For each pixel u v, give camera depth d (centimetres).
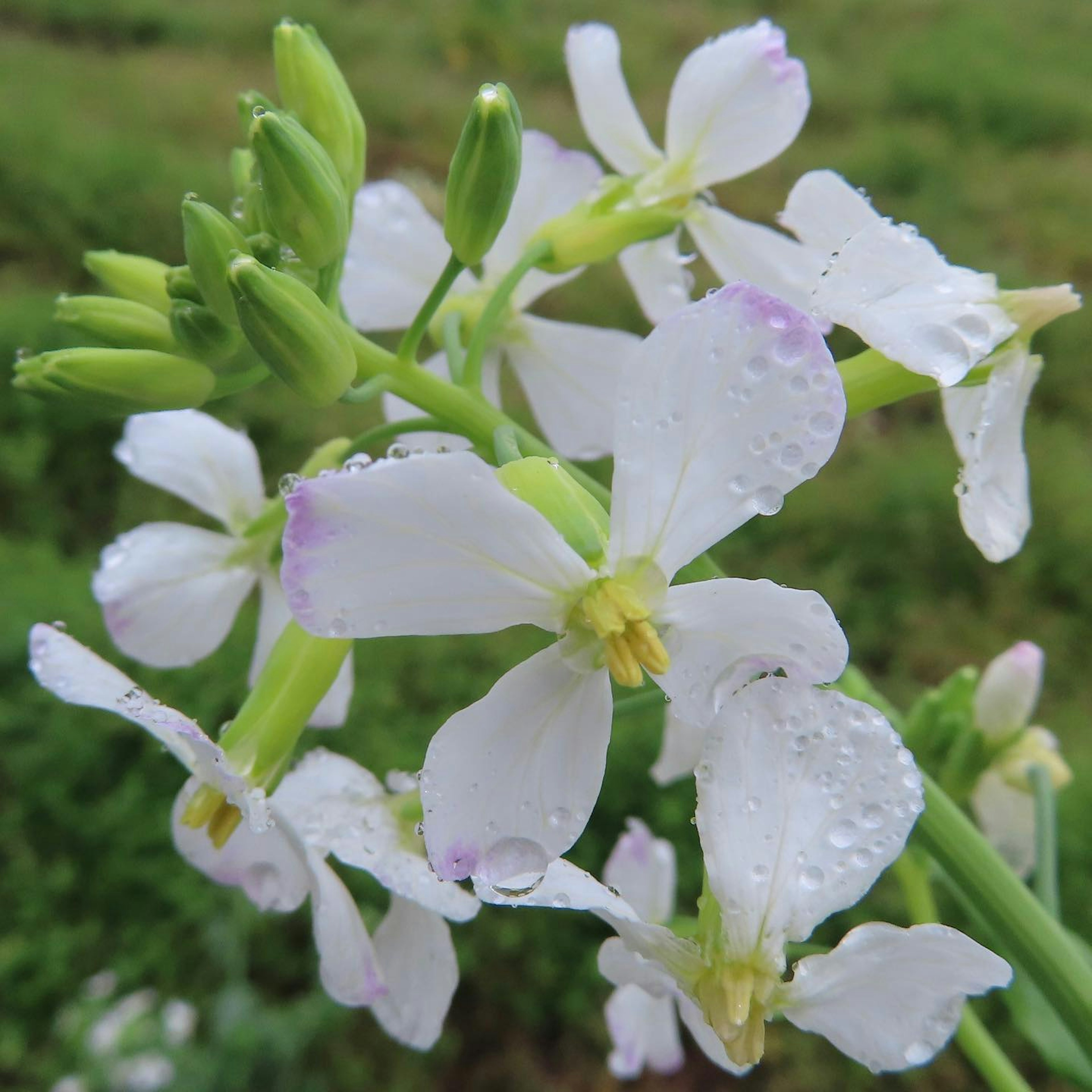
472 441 8
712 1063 23
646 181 9
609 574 6
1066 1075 8
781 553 31
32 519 32
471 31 58
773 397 5
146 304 8
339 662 7
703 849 6
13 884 24
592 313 37
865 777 6
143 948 24
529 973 23
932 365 6
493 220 7
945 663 29
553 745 6
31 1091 22
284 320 7
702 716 6
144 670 26
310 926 24
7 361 33
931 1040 6
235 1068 21
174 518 32
